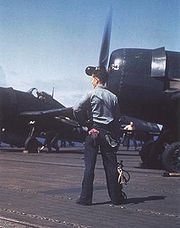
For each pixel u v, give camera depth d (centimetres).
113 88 988
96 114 480
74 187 609
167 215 407
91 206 455
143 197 530
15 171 871
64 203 469
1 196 512
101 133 475
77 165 1100
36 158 1434
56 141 2247
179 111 979
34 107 2084
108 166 474
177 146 879
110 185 472
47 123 2050
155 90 968
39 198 500
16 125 2055
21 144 2220
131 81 976
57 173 843
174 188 630
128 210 434
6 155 1619
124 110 1016
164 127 1079
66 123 2139
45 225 354
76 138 2333
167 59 955
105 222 370
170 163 872
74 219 382
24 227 349
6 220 373
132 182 711
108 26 812
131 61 979
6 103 1958
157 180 755
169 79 948
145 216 402
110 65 1001
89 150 474
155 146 1112
